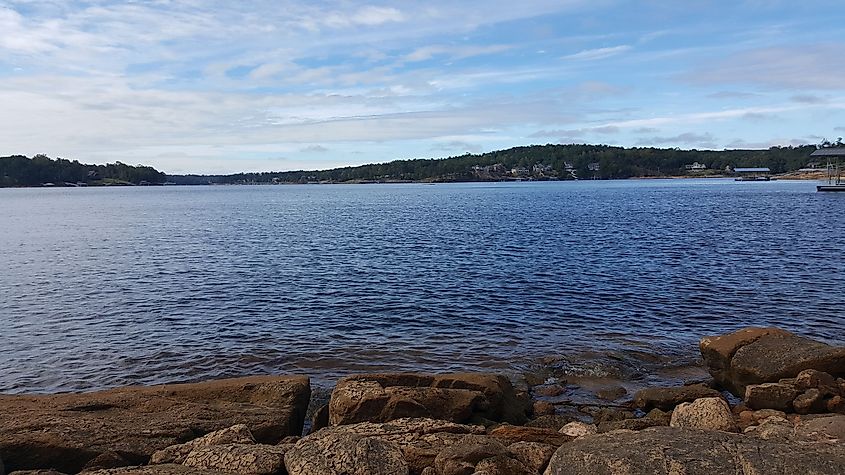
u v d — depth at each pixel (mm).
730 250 34094
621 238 41000
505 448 7941
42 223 61969
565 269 28281
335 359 15672
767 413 10703
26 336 17969
